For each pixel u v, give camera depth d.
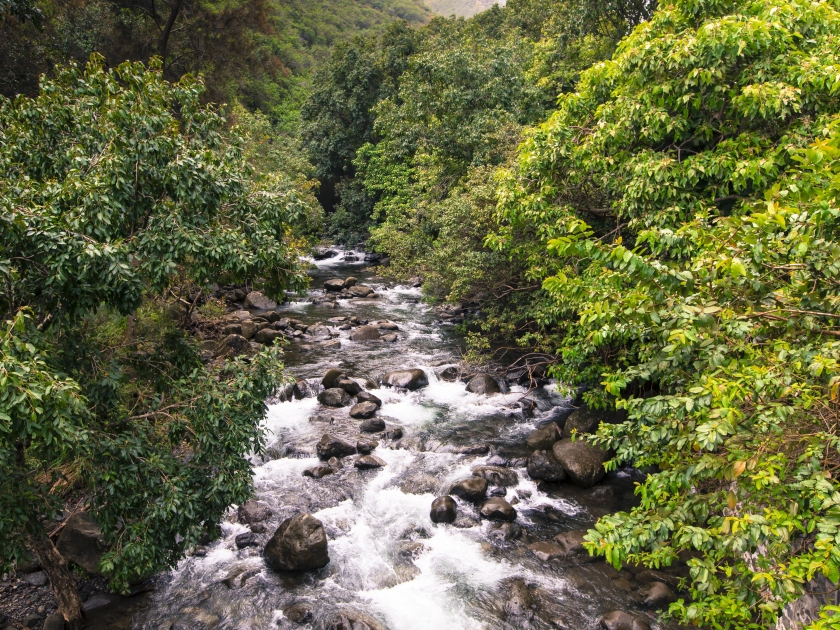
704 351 4.21
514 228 12.02
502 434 12.25
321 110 37.41
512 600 7.58
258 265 7.04
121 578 6.73
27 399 4.55
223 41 25.78
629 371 4.95
